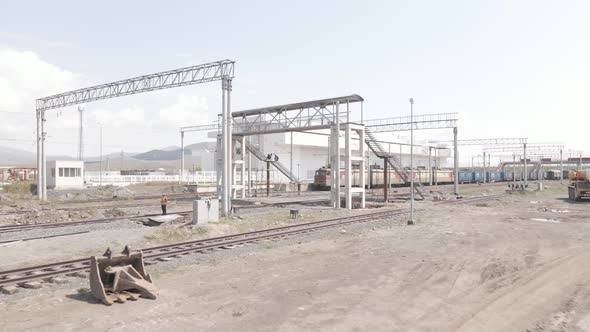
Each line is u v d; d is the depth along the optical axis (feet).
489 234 71.05
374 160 306.14
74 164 184.44
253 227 79.97
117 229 76.84
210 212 80.64
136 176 253.24
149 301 33.76
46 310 31.48
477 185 274.77
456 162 168.14
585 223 86.28
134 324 28.68
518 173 386.93
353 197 148.36
